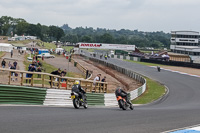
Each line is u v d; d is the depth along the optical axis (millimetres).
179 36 117062
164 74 49656
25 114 9430
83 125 7898
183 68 61125
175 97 27422
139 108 16531
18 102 13172
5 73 17094
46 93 14695
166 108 17203
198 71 54844
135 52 106812
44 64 52219
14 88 12930
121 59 93812
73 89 13047
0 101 12383
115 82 41500
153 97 27531
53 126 7457
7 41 139125
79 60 82125
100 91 22438
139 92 28828
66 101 16172
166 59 83812
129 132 7160
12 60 49438
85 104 13523
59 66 54688
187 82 39594
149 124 8664
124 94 14016
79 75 42969
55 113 10359
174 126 8500
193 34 116438
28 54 75938
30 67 19062
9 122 7637
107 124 8297
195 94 29422
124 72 52906
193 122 9641
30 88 13719
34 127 7152
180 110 14633
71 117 9430
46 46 139375
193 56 105375
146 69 58906
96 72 53188
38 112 10297
